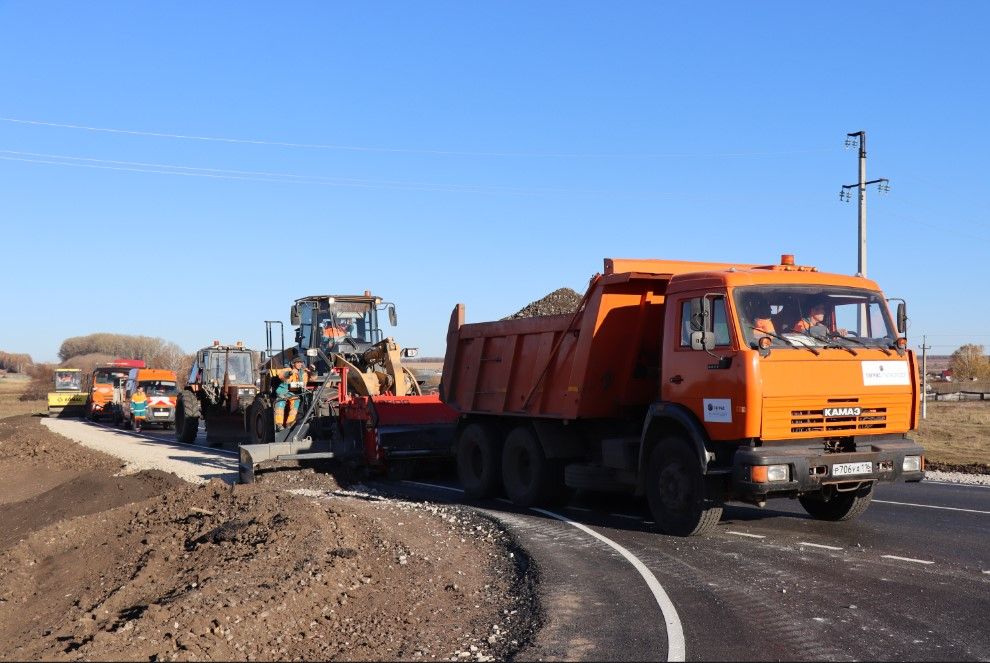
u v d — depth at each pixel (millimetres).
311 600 7352
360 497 14094
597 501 13375
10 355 144875
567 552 9312
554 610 7094
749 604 7199
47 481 20219
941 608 7020
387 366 18172
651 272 11414
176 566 9469
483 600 7621
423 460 16219
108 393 41844
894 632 6434
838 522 10891
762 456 9125
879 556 8898
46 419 45094
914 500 12633
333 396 17016
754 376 9203
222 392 24156
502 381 13648
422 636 6625
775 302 9719
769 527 10617
